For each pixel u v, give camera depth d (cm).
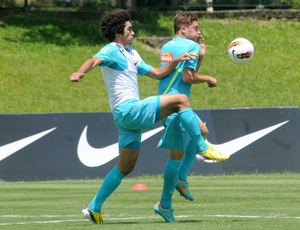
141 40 6656
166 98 2056
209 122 4312
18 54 6331
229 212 2441
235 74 6278
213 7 7419
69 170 4147
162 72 2155
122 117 2064
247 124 4338
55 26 6812
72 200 3030
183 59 2133
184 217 2291
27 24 6806
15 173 4109
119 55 2075
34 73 6103
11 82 5959
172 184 2152
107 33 2125
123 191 3397
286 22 7144
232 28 6981
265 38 6862
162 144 2169
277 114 4375
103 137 4209
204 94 5950
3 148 4128
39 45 6512
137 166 4181
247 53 2488
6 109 5581
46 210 2622
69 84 6006
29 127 4162
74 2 7475
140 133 2125
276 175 4228
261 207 2619
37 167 4128
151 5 7400
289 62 6531
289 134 4362
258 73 6319
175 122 2142
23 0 7581
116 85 2073
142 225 2012
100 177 4169
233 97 5950
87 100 5800
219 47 6688
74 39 6656
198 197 3041
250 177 4122
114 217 2342
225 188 3466
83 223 2138
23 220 2270
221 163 4284
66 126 4191
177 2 7369
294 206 2645
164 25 7025
